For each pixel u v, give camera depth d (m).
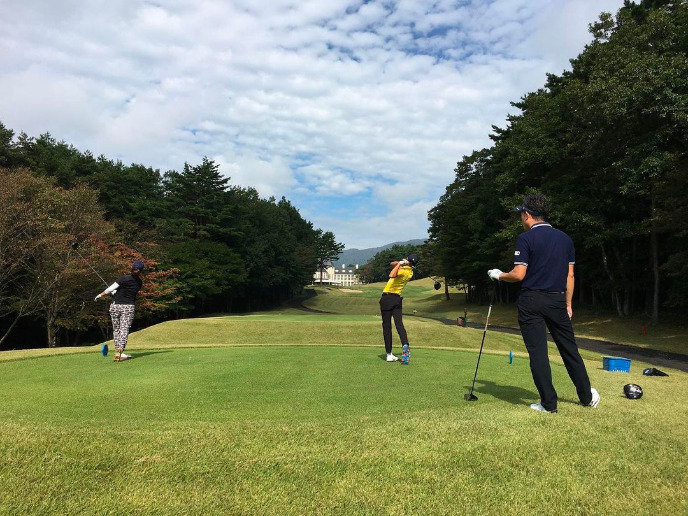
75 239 23.78
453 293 69.94
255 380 5.70
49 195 23.42
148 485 2.54
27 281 24.19
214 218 48.41
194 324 17.64
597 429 3.48
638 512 2.46
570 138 25.81
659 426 3.64
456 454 2.94
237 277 46.91
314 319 19.53
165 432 3.11
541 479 2.73
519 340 16.77
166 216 46.22
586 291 38.62
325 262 122.19
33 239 22.19
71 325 25.06
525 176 31.89
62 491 2.47
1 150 30.48
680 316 26.20
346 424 3.39
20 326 32.88
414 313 48.12
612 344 21.12
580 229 25.61
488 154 44.12
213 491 2.51
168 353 9.06
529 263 4.20
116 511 2.34
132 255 31.95
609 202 24.41
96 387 5.29
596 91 20.53
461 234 45.97
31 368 7.01
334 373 6.28
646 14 25.55
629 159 20.62
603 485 2.70
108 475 2.62
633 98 18.88
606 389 5.26
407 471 2.74
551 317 4.13
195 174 49.34
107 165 42.38
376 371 6.48
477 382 5.71
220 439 3.03
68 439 2.95
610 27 24.28
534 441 3.17
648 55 19.95
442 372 6.50
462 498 2.52
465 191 47.69
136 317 35.75
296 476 2.66
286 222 79.56
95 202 28.52
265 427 3.29
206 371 6.40
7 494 2.42
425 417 3.63
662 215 20.88
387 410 4.11
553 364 7.68
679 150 20.77
